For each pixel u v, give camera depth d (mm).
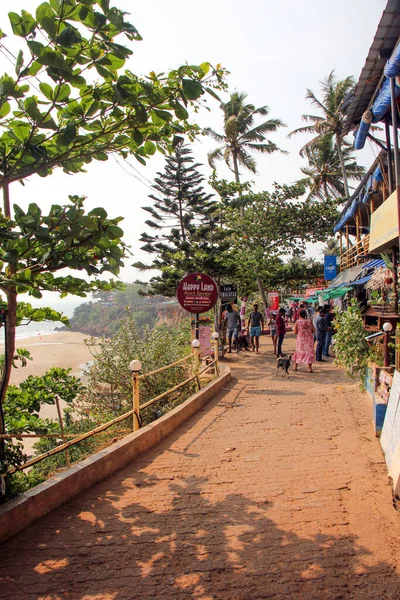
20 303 4504
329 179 35844
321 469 4934
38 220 3355
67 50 3307
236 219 27312
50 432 5777
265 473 4895
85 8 3141
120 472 5047
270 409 7902
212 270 16531
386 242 8016
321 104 30953
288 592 2852
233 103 32031
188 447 5906
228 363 14078
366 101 9242
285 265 29797
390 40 7000
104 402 9555
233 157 32219
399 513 3824
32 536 3650
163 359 9953
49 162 3797
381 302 8891
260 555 3287
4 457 4008
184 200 21094
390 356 7426
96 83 3633
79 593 2926
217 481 4723
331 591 2838
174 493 4449
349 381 10359
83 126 3879
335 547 3342
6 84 3334
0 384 3957
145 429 5926
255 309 16234
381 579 2932
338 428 6516
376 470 4793
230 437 6293
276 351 15672
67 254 3541
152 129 4031
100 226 3539
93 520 3910
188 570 3139
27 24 3139
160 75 3709
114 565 3230
